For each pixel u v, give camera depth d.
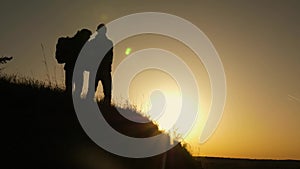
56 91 15.96
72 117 14.61
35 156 11.29
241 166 37.88
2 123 12.11
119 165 14.06
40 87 15.71
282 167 40.16
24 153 11.18
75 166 12.08
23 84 15.30
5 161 10.52
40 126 12.76
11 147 11.18
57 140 12.56
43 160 11.31
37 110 13.61
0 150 10.88
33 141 11.88
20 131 12.05
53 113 14.07
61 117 14.02
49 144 12.13
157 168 16.41
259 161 44.16
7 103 13.40
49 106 14.38
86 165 12.63
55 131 12.93
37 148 11.68
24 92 14.60
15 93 14.25
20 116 12.86
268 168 38.34
